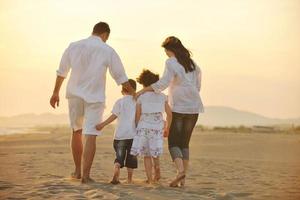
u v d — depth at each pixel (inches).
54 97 201.8
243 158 344.2
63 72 200.4
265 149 452.8
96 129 194.1
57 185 176.7
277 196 169.2
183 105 197.6
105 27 202.5
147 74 207.6
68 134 845.8
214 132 945.5
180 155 193.2
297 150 434.3
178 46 199.5
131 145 204.5
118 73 199.5
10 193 159.5
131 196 156.0
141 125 198.8
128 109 205.6
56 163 284.5
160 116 199.9
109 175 235.3
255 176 230.8
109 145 505.0
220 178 223.6
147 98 198.7
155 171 204.4
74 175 206.1
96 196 154.3
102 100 195.9
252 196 167.6
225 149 451.5
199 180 215.2
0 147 463.2
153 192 166.6
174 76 197.6
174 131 197.8
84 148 191.5
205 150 437.1
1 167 254.4
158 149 197.6
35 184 179.5
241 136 717.9
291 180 216.1
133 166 205.3
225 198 162.1
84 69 197.0
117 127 203.9
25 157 327.3
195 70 201.2
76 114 199.9
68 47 199.6
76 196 154.6
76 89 196.5
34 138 676.1
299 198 165.9
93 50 197.2
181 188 183.3
